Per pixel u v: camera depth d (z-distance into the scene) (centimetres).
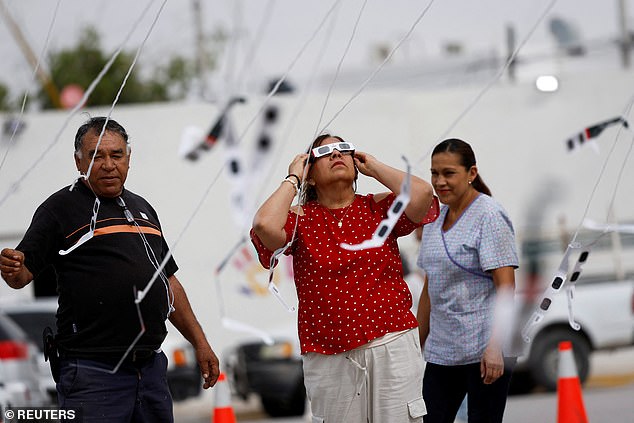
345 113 3538
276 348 2747
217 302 3447
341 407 1052
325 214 1066
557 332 2872
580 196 3512
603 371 3691
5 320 2397
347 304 1038
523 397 2869
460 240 1238
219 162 3459
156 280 1079
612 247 3366
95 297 1052
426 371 1273
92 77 5978
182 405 3400
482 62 5528
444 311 1248
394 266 1064
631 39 5269
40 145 3434
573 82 3562
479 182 1280
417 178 1053
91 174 1069
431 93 3588
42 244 1045
